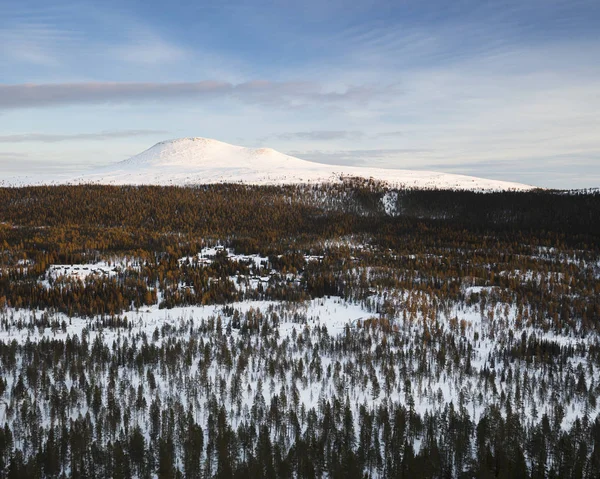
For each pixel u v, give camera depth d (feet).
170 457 391.86
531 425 444.14
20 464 374.43
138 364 514.68
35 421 424.46
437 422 442.09
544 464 391.86
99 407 448.65
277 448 400.47
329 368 525.75
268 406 470.80
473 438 426.92
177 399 474.49
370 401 484.74
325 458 398.83
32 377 476.95
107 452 397.60
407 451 394.73
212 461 399.65
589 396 488.02
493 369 548.31
